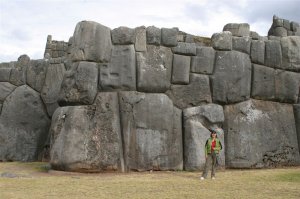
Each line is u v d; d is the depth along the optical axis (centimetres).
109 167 1126
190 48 1270
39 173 1130
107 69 1188
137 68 1204
